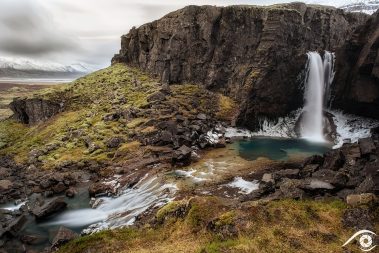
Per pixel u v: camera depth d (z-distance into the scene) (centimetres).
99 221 3675
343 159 3834
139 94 7800
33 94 8638
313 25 7688
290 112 7256
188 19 8256
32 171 5372
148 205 3728
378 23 5619
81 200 4278
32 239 3309
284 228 2306
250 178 4244
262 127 6950
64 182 4703
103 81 9025
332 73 7056
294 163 4797
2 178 5222
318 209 2519
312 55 7169
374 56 5422
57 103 8044
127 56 10462
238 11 7625
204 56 8081
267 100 6919
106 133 6122
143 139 5650
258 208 2514
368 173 3123
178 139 5569
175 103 7056
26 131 7838
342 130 6394
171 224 2694
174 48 8469
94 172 5022
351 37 6184
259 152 5484
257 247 2100
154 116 6500
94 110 7331
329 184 3061
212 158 5159
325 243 2130
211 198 2777
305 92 7238
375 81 5600
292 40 7162
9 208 4203
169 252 2195
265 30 6969
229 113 7069
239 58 7650
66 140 6300
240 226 2336
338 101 6862
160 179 4319
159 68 8869
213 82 7881
